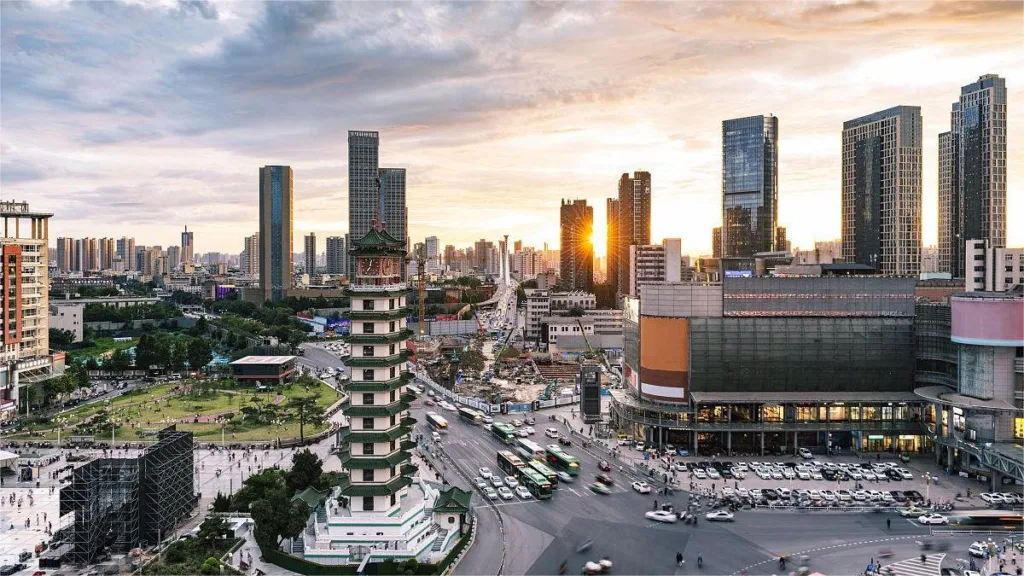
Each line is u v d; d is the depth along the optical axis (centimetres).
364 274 14738
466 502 14788
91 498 13575
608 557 13325
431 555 13400
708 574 12531
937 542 13900
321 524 14250
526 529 14838
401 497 15112
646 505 16250
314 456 17188
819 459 19988
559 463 19125
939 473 18600
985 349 18625
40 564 13188
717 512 15362
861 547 13688
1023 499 16088
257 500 14125
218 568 12469
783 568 12750
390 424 14375
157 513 14262
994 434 17788
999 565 12644
